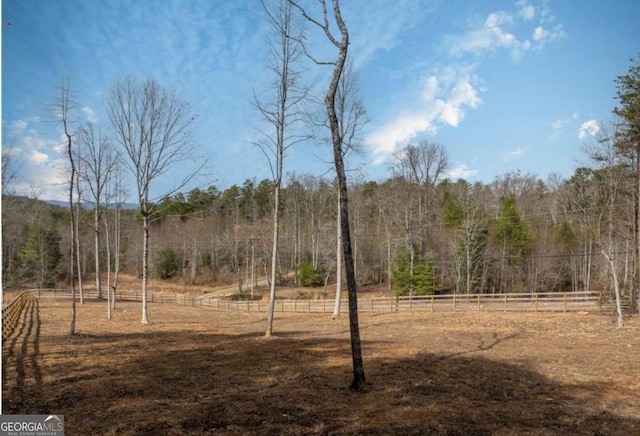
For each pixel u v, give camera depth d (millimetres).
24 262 53125
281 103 17328
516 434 6781
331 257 53281
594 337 16906
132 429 6641
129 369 10789
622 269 27219
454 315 25781
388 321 23812
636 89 22219
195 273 65375
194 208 78500
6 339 15523
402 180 45156
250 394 8656
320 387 9320
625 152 22594
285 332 19062
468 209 46219
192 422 6996
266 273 57156
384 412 7695
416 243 43938
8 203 33031
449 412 7762
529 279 43750
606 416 7691
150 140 44281
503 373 10930
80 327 19562
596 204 24500
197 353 13188
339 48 9602
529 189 64812
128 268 71750
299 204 67750
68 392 8617
